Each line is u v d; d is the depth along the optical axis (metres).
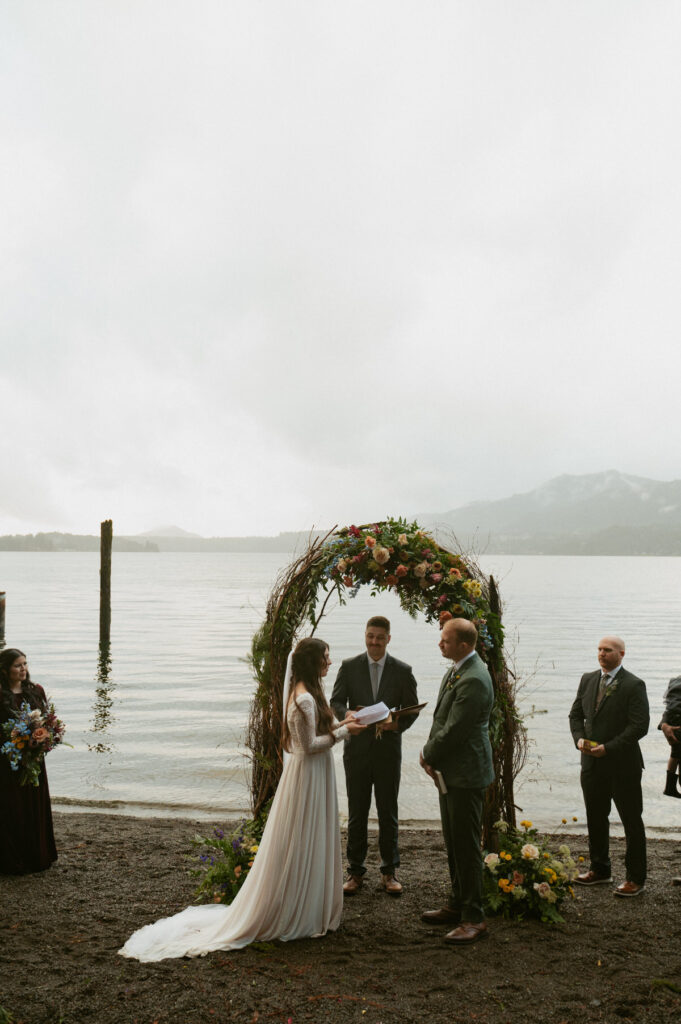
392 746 5.76
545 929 5.02
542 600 66.25
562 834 7.79
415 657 26.41
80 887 5.71
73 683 19.34
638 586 98.44
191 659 24.34
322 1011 3.90
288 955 4.55
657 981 4.23
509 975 4.34
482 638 5.54
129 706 16.05
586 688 6.00
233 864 5.47
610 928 5.04
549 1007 3.98
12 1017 3.80
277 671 5.83
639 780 5.68
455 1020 3.84
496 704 5.64
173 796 9.30
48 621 39.38
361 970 4.37
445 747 4.90
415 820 8.43
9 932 4.84
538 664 24.22
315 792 4.87
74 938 4.77
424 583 5.59
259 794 5.86
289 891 4.77
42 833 6.11
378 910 5.32
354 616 48.50
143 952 4.52
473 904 4.87
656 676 21.88
